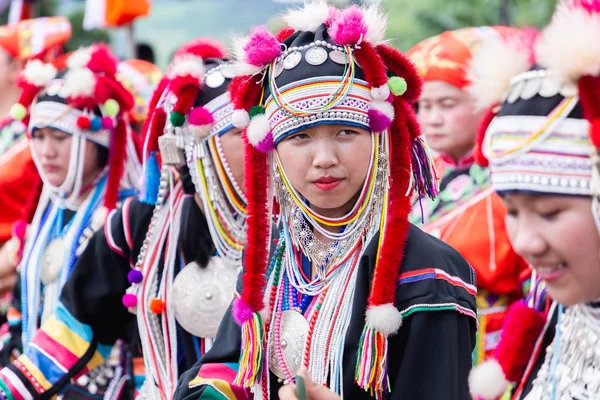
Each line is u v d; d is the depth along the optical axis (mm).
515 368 3496
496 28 7523
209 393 4355
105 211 6746
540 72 3096
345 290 4074
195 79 5484
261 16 16328
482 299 6992
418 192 4219
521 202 3117
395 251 3900
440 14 15031
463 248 7051
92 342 5816
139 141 7180
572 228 3035
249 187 4242
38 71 6879
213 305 5398
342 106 3883
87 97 6758
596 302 3238
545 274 3152
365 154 3953
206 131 5453
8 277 8469
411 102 4211
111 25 10977
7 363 6930
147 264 5598
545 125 3039
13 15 12133
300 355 4105
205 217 5609
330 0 4504
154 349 5543
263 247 4234
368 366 3781
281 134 3969
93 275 5785
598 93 2941
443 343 3836
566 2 3094
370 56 3957
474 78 3414
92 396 6043
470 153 7395
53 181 6812
